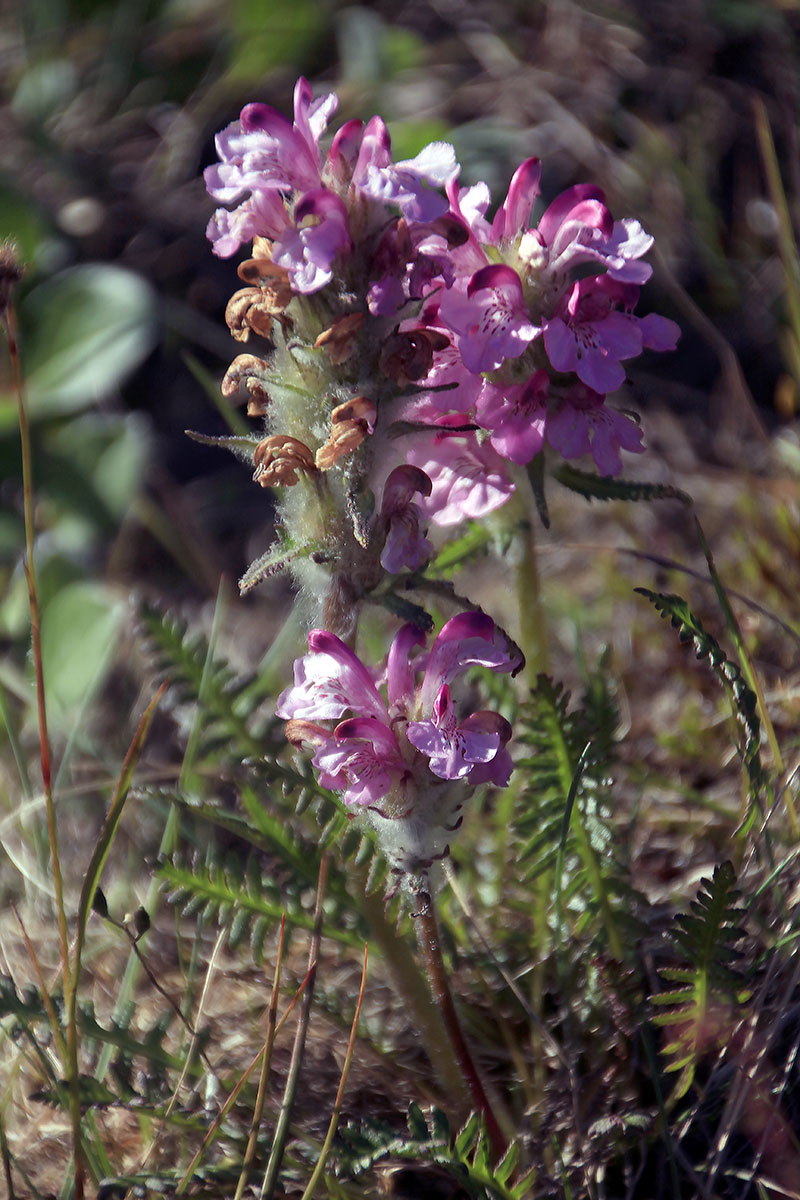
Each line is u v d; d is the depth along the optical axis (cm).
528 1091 72
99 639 84
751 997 71
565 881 73
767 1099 70
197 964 76
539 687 71
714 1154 70
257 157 66
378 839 68
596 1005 72
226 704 73
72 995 68
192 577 89
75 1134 68
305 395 67
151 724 82
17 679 83
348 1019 72
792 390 84
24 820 79
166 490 95
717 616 80
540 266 68
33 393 95
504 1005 73
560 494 87
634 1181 70
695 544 84
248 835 71
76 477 93
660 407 92
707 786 78
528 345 68
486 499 70
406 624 68
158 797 71
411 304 67
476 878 76
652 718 80
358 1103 72
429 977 69
